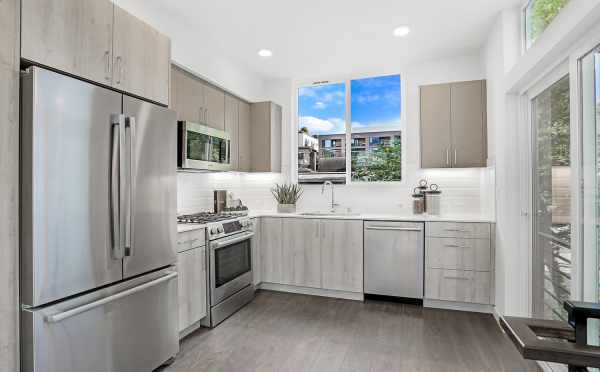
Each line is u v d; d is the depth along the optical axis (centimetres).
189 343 255
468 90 337
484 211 347
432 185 379
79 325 167
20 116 150
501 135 280
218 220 301
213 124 339
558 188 206
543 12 226
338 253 358
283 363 225
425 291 329
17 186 148
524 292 262
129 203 190
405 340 259
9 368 145
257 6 269
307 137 446
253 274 365
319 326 286
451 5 267
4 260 144
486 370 216
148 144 209
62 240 159
